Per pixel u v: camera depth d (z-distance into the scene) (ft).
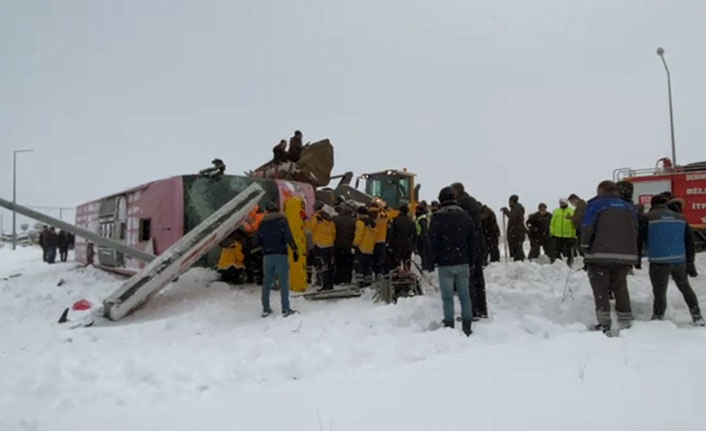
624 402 11.25
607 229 20.61
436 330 21.02
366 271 33.22
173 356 18.67
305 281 32.73
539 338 20.30
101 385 15.67
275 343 20.21
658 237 21.99
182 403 13.98
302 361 17.22
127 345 20.89
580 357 15.38
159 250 33.91
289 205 32.86
